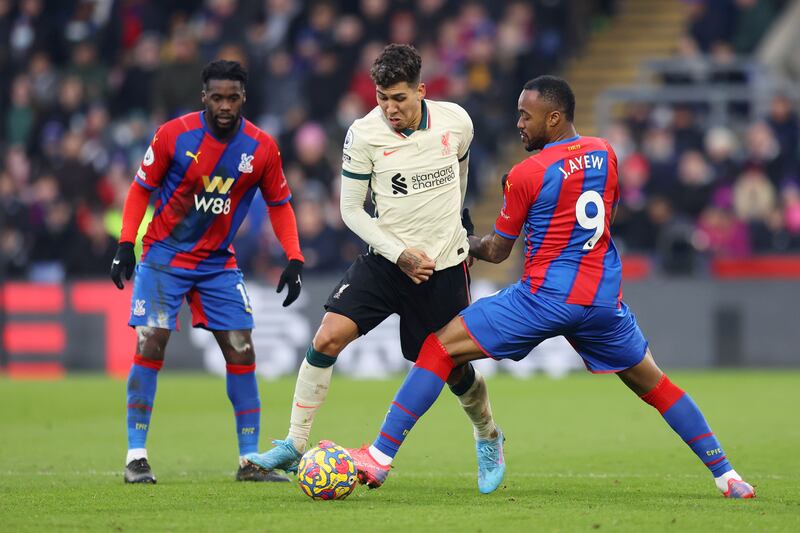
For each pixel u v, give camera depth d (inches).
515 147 2667.3
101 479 1059.9
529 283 893.8
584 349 912.3
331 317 968.3
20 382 2167.8
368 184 944.3
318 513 822.5
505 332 890.1
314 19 2822.3
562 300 882.8
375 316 967.6
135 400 1037.8
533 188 884.6
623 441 1360.7
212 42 2792.8
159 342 1042.7
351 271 975.0
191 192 1027.3
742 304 2217.0
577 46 2886.3
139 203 1036.5
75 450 1310.3
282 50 2869.1
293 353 2287.2
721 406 1691.7
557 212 884.0
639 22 2994.6
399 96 906.7
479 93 2568.9
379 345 2271.2
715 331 2226.9
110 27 2923.2
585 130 2810.0
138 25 2915.8
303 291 2284.7
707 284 2228.1
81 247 2438.5
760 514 813.9
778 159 2410.2
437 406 1755.7
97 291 2335.1
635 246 2319.1
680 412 906.1
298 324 2284.7
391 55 902.4
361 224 933.8
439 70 2613.2
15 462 1205.1
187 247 1043.3
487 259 925.2
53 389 2031.3
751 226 2313.0
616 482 1022.4
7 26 2970.0
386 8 2746.1
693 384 1994.3
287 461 991.6
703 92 2591.0
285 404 1775.3
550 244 888.9
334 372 2285.9
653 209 2315.5
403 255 921.5
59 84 2874.0
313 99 2659.9
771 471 1096.2
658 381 908.6
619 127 2514.8
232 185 1032.2
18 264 2485.2
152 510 845.8
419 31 2714.1
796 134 2447.1
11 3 2984.7
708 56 2755.9
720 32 2763.3
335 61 2672.2
